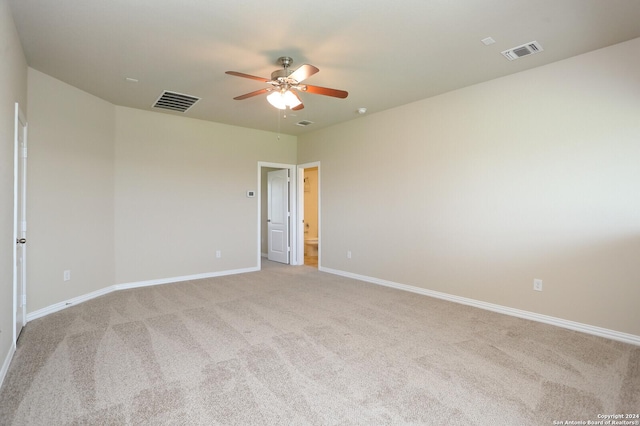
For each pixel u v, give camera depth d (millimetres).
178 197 5262
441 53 3143
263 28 2713
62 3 2371
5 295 2355
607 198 3031
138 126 4871
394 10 2465
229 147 5812
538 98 3438
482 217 3891
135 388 2164
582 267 3176
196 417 1879
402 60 3287
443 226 4277
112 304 3990
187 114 5145
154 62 3326
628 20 2582
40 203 3535
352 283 5152
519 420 1868
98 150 4355
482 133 3879
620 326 2965
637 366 2490
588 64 3123
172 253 5219
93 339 2939
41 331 3115
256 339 2953
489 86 3812
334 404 2008
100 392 2115
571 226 3240
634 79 2885
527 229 3533
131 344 2838
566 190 3268
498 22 2623
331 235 5957
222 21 2609
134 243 4859
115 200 4668
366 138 5285
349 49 3062
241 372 2377
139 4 2389
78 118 4035
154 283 5043
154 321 3406
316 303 4070
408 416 1897
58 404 1986
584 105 3150
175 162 5227
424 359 2588
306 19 2586
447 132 4219
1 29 2172
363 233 5355
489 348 2793
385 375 2344
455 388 2184
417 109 4551
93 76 3666
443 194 4273
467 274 4043
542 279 3430
